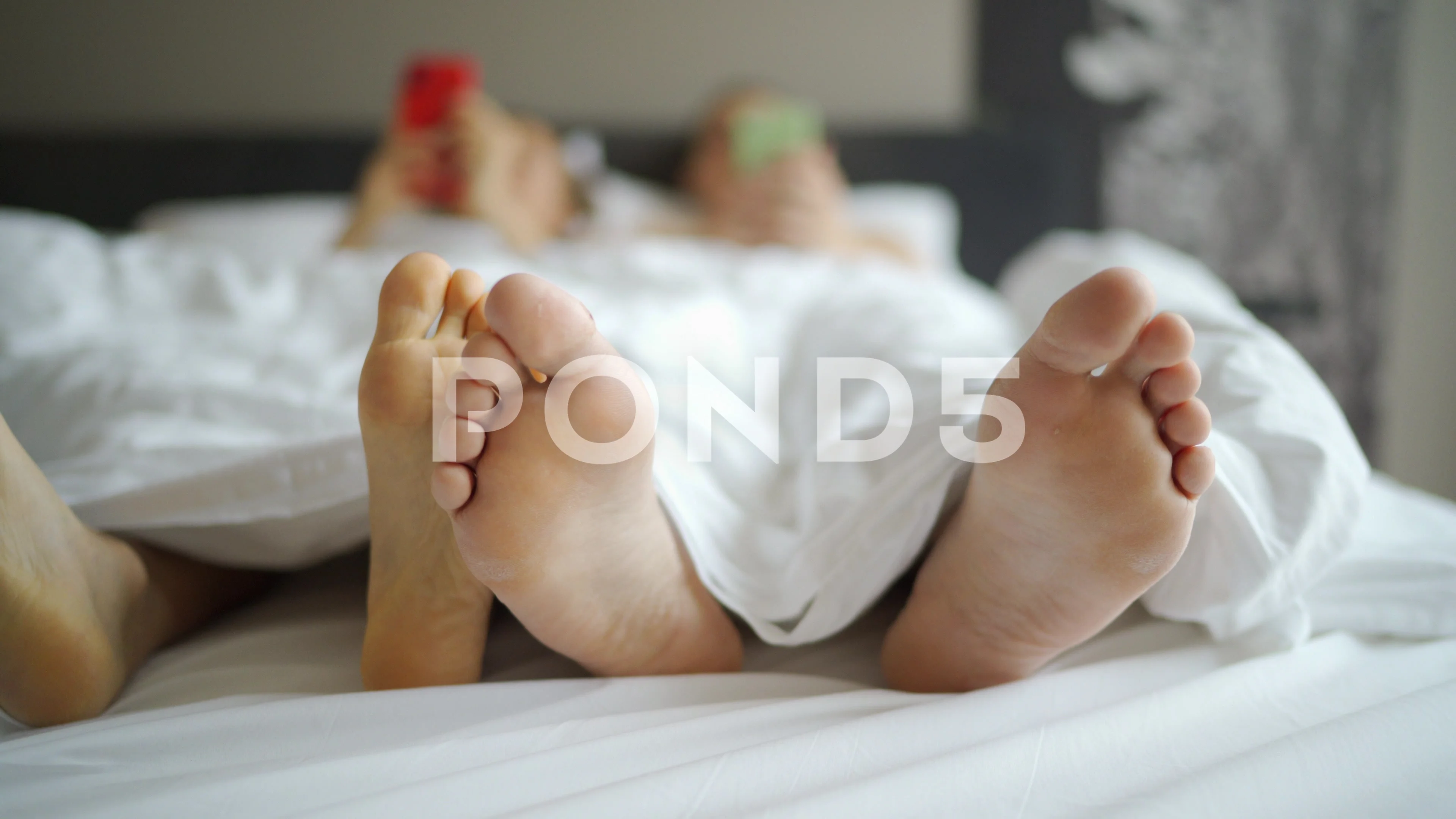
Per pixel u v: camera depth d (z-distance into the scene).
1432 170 2.44
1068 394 0.52
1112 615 0.59
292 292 1.14
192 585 0.73
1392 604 0.69
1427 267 2.46
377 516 0.61
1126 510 0.53
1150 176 2.39
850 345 0.99
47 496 0.57
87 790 0.48
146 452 0.72
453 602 0.60
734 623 0.75
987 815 0.46
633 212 2.11
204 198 2.08
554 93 2.31
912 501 0.65
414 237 1.77
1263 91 2.38
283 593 0.83
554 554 0.55
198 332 1.00
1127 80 2.37
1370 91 2.40
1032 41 2.36
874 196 2.17
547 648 0.72
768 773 0.48
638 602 0.60
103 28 2.11
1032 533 0.56
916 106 2.40
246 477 0.67
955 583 0.61
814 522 0.67
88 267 1.14
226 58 2.17
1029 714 0.57
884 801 0.45
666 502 0.63
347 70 2.22
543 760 0.49
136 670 0.66
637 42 2.33
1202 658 0.64
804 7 2.36
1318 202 2.42
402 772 0.49
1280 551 0.62
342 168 2.13
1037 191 2.33
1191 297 0.98
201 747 0.53
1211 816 0.45
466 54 2.27
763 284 1.32
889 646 0.66
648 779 0.46
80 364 0.87
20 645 0.55
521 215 1.97
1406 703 0.54
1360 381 2.46
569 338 0.50
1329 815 0.46
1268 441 0.67
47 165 2.01
